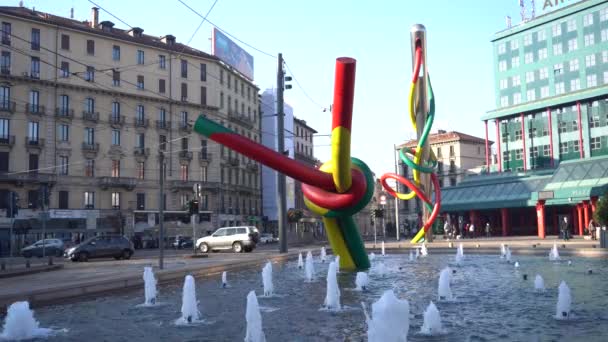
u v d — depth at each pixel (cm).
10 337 842
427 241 3581
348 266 1867
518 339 723
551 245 2842
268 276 1299
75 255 3034
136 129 6519
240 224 7744
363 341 740
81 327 920
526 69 7350
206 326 898
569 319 854
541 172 5741
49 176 5722
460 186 6184
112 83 6344
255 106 8669
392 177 3256
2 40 5556
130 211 6291
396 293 1224
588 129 6488
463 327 812
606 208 2495
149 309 1111
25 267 2411
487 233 5384
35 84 5750
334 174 1586
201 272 1875
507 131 7412
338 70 1361
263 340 757
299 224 8369
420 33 3381
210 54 7444
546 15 7119
